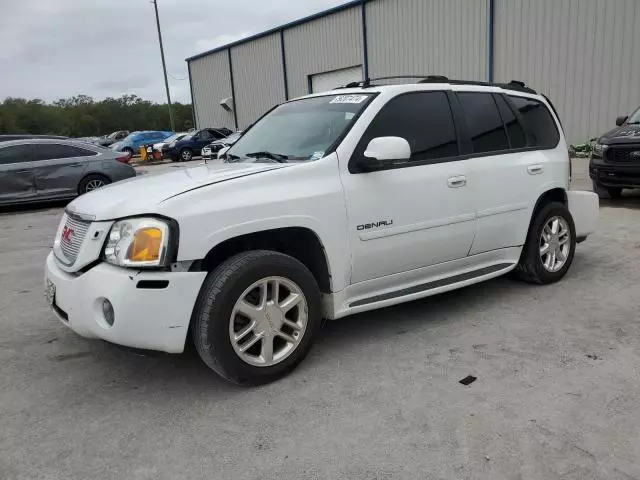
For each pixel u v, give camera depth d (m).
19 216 11.35
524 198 4.78
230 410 3.17
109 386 3.50
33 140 12.15
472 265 4.61
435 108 4.32
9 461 2.74
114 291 3.05
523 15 18.28
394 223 3.91
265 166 3.66
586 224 5.57
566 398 3.15
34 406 3.27
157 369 3.71
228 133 29.95
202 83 37.19
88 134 86.25
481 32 19.75
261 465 2.66
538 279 5.09
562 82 17.59
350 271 3.77
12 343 4.21
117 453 2.79
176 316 3.08
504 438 2.80
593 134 17.06
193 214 3.12
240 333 3.29
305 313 3.52
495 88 4.88
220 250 3.46
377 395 3.26
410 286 4.17
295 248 3.78
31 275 6.29
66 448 2.84
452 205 4.23
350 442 2.81
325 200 3.57
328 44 26.73
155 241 3.04
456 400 3.17
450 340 4.00
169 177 3.71
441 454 2.69
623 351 3.72
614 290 4.95
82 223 3.39
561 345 3.85
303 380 3.48
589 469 2.54
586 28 16.77
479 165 4.43
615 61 16.25
